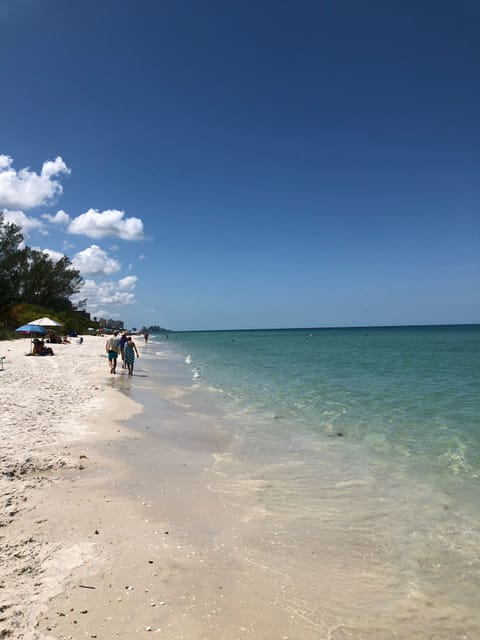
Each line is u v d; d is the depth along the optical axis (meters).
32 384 16.36
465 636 3.71
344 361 35.28
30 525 5.26
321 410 14.09
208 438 10.41
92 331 76.00
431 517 6.10
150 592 4.04
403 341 78.56
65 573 4.26
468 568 4.79
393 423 12.16
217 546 5.09
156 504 6.24
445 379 22.45
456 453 9.24
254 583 4.35
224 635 3.52
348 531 5.64
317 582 4.44
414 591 4.34
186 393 17.69
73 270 87.69
